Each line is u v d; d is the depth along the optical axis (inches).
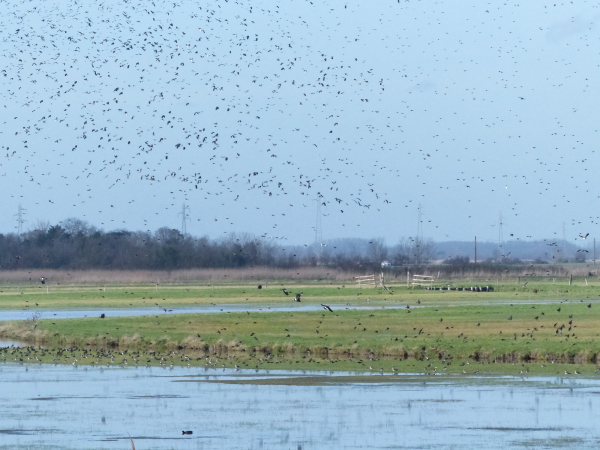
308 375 1796.3
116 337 2479.1
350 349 2144.4
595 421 1323.8
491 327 2383.1
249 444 1203.9
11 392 1614.2
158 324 2694.4
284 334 2397.9
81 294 4382.4
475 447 1173.1
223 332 2484.0
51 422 1352.1
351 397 1537.9
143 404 1488.7
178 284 5393.7
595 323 2411.4
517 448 1163.9
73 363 2020.2
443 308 2955.2
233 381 1727.4
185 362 2011.6
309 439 1227.9
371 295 4003.4
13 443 1221.1
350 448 1176.2
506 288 4308.6
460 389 1605.6
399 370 1847.9
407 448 1172.5
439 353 2070.6
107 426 1322.6
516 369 1844.2
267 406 1462.8
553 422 1316.4
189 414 1403.8
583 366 1879.9
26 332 2637.8
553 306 2940.5
